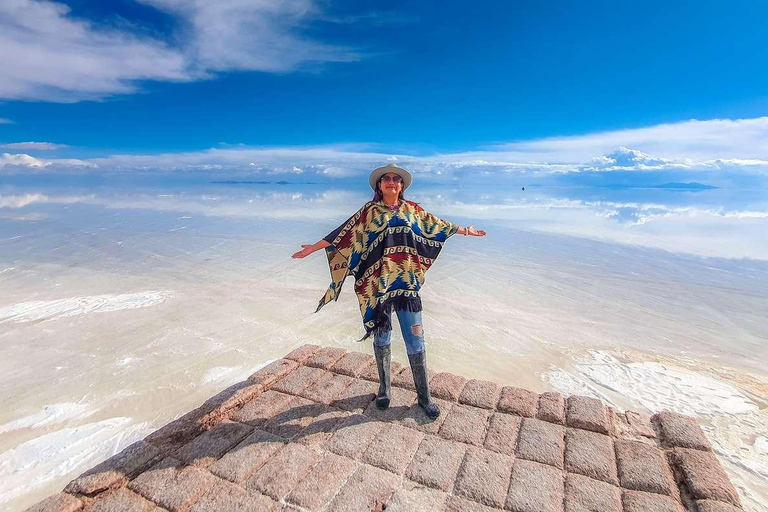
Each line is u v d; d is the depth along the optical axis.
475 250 14.52
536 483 2.93
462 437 3.41
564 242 15.90
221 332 7.66
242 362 6.50
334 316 8.48
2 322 8.02
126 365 6.39
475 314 8.66
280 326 7.95
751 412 5.23
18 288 10.06
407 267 3.58
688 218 22.42
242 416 3.70
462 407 3.83
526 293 10.04
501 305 9.22
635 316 8.61
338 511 2.70
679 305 9.25
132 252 13.87
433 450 3.26
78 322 8.06
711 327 8.03
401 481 2.96
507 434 3.45
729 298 9.67
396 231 3.58
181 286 10.35
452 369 6.36
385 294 3.51
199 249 14.41
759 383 5.97
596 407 3.75
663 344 7.32
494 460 3.15
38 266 12.02
